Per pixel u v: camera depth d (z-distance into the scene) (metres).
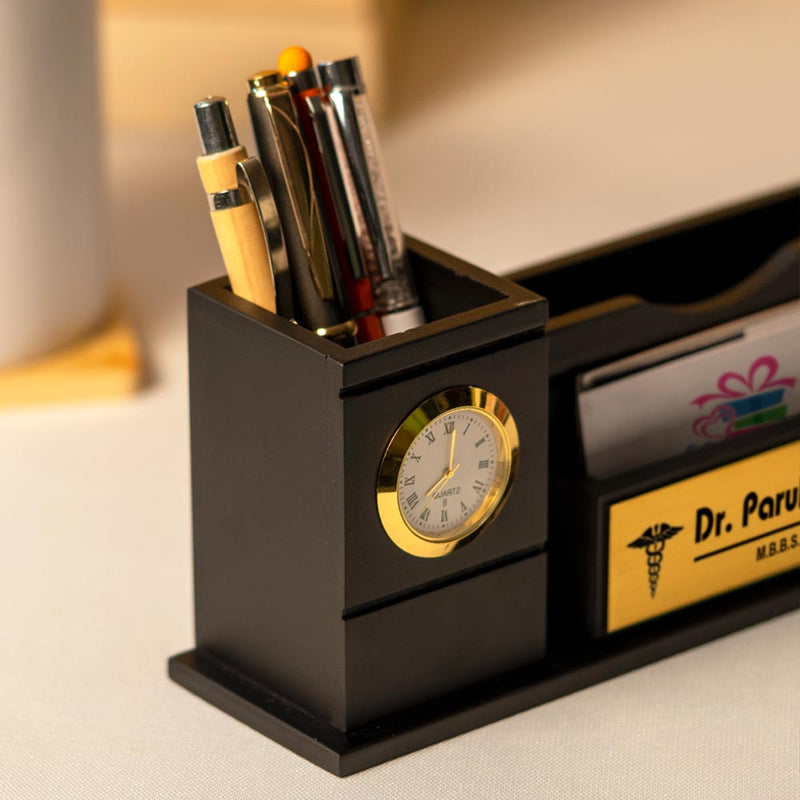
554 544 0.78
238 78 1.21
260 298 0.74
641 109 1.22
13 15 0.90
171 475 0.89
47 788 0.74
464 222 1.05
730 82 1.27
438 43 1.37
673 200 1.07
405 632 0.75
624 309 0.77
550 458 0.78
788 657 0.78
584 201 1.07
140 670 0.78
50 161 0.92
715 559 0.79
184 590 0.82
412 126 1.20
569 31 1.39
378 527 0.73
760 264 0.84
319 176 0.75
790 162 1.12
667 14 1.42
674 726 0.76
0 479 0.88
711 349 0.78
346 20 1.20
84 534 0.85
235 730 0.76
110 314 0.97
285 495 0.74
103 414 0.92
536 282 0.80
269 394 0.73
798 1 1.44
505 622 0.76
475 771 0.74
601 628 0.77
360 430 0.72
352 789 0.74
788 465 0.79
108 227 0.97
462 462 0.74
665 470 0.77
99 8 0.95
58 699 0.77
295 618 0.75
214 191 0.73
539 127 1.19
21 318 0.93
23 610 0.81
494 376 0.74
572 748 0.75
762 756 0.75
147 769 0.75
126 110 1.21
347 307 0.76
